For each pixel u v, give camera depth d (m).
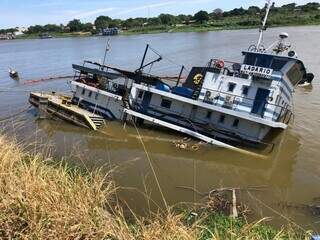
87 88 29.98
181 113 26.34
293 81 25.83
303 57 54.28
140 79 28.16
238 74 24.41
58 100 31.19
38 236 7.53
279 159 22.11
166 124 26.19
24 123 28.97
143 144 24.03
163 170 20.52
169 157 22.59
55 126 28.28
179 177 19.64
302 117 28.78
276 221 14.84
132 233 8.53
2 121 28.47
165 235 7.92
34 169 9.33
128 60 68.50
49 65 70.12
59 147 23.69
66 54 89.19
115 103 29.03
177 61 62.00
